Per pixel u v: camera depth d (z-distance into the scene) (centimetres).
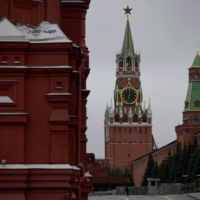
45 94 2195
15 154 2169
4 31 2197
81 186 2575
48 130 2197
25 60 2194
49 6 2422
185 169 15362
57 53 2202
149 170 18938
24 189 2159
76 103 2502
